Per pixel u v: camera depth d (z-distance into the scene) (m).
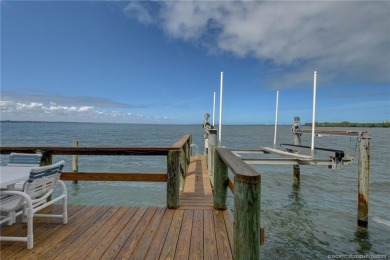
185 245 2.83
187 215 3.79
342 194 9.95
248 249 1.80
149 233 3.15
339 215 7.66
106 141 34.75
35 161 3.68
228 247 2.78
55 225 3.40
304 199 9.28
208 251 2.69
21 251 2.69
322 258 5.34
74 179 3.99
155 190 9.82
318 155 13.00
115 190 9.81
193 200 4.64
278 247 5.75
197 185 5.99
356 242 6.02
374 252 5.59
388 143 34.91
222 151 3.51
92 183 10.84
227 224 3.43
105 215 3.79
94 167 15.32
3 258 2.54
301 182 11.87
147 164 16.38
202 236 3.06
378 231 6.61
